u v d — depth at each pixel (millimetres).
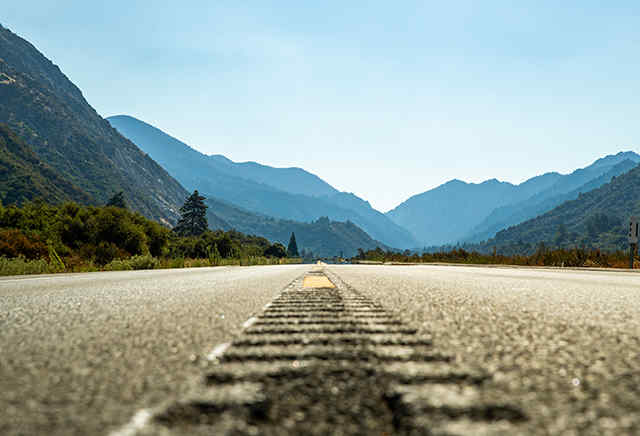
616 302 4703
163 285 7645
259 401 1445
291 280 9109
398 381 1659
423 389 1549
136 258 20922
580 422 1276
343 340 2520
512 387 1610
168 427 1245
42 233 23969
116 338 2709
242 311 3986
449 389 1557
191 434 1194
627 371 1862
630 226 19250
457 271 15328
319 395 1507
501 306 4258
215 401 1449
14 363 2064
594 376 1777
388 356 2078
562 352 2236
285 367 1872
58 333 2896
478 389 1572
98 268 19172
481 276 11008
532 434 1183
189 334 2828
